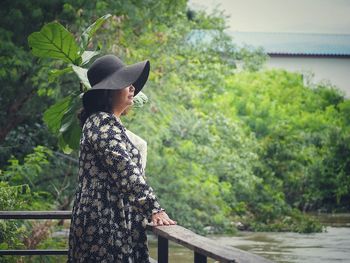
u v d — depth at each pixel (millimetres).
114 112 4359
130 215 4227
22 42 14039
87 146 4195
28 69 13727
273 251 16406
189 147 19391
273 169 27578
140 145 4734
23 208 9531
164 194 18188
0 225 8922
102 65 4441
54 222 12086
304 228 20844
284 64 48188
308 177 28984
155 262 4781
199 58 23000
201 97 22672
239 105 34344
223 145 22812
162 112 16906
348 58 48219
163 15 17156
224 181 22609
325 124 35531
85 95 4363
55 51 5574
